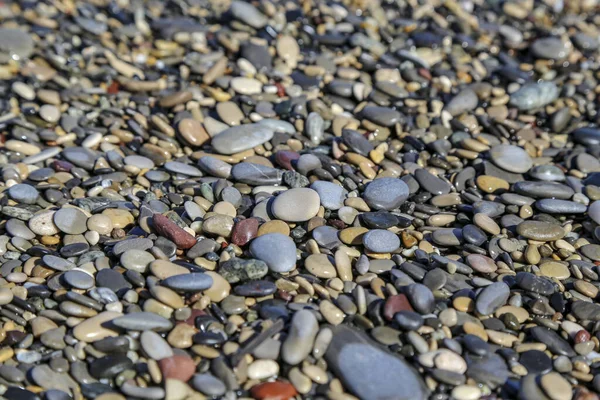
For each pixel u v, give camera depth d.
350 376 0.96
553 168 1.14
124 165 1.13
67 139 1.17
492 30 1.38
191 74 1.26
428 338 0.99
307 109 1.21
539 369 0.98
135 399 0.96
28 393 0.96
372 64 1.29
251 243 1.04
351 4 1.41
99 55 1.29
